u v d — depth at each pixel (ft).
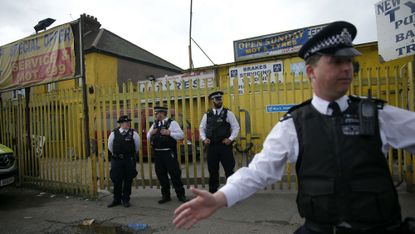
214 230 14.84
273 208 17.33
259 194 19.80
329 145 5.08
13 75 27.04
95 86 22.67
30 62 25.62
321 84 5.31
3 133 28.25
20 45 26.43
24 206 20.45
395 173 19.52
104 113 22.68
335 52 5.10
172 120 19.88
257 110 21.09
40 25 26.81
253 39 40.40
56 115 23.97
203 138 19.38
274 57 38.88
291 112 5.65
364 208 4.86
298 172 5.47
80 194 22.48
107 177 22.59
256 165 5.72
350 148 4.98
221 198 5.42
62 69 23.24
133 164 19.63
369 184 4.89
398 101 18.08
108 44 60.18
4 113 28.25
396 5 16.62
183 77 41.73
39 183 25.16
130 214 17.89
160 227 15.69
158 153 19.62
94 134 22.38
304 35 37.52
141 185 22.33
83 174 22.38
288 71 38.29
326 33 5.18
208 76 40.73
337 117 5.16
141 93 22.30
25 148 26.30
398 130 5.08
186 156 21.39
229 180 5.74
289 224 15.16
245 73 40.34
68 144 23.25
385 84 18.28
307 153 5.23
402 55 16.48
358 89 18.37
